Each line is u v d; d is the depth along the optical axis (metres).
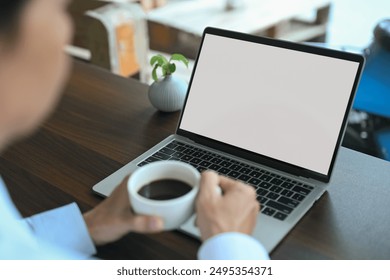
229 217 0.55
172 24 2.52
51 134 0.94
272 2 2.81
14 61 0.34
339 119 0.74
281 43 0.81
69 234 0.63
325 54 0.77
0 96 0.35
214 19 2.56
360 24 3.03
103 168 0.83
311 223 0.68
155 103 1.01
